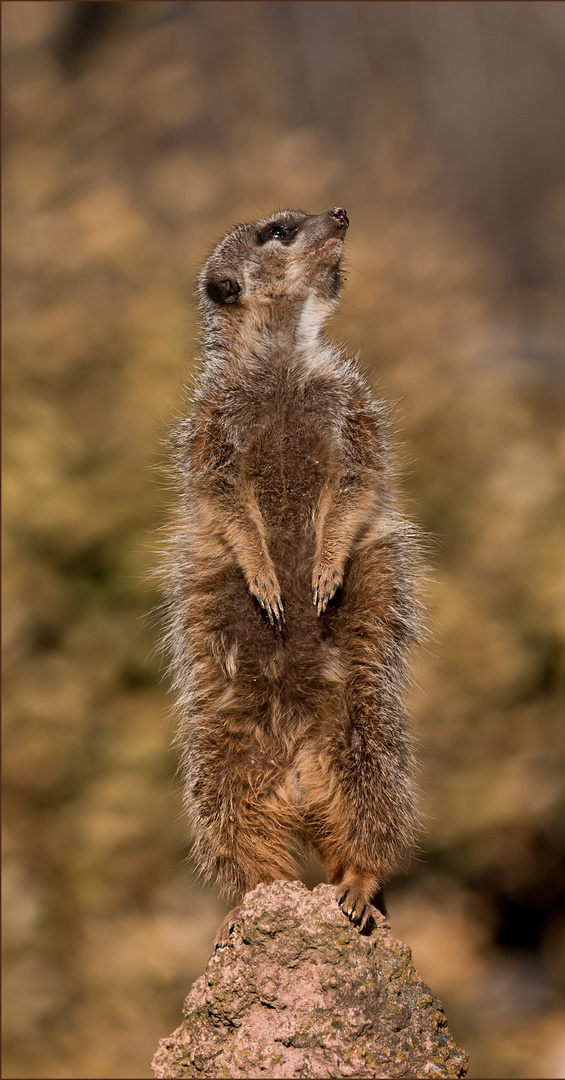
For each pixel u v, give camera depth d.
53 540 19.48
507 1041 19.17
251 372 11.32
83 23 27.69
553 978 20.81
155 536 19.45
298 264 11.67
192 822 10.77
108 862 18.95
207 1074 8.70
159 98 24.95
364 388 11.32
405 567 10.89
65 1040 18.08
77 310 21.02
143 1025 18.48
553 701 20.64
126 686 20.00
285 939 8.81
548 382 24.91
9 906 18.27
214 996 8.89
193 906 19.44
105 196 22.42
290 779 10.35
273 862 10.30
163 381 20.44
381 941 8.87
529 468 21.02
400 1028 8.62
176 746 14.43
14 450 19.72
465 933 21.41
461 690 20.11
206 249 17.73
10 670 19.03
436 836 20.58
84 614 19.80
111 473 19.98
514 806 20.17
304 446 10.77
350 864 10.14
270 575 10.23
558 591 19.97
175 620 11.20
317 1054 8.55
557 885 21.56
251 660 10.46
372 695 10.25
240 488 10.62
